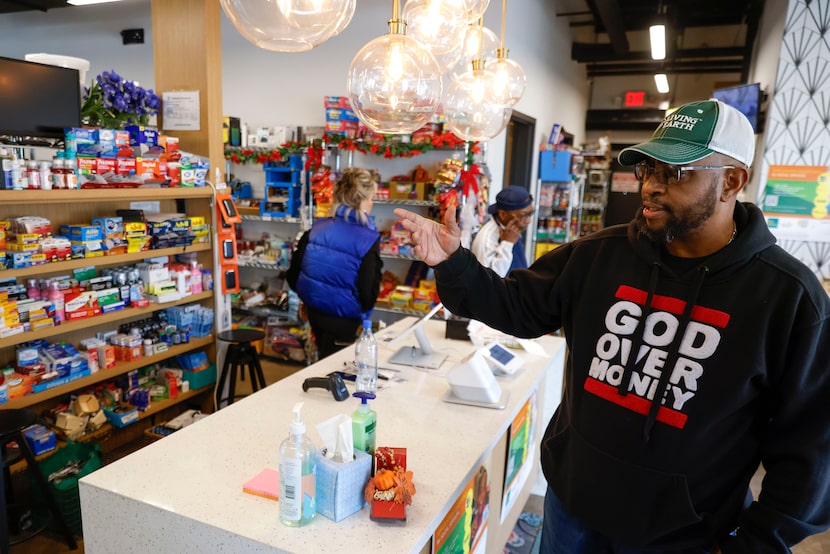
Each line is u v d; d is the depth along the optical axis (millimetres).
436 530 1286
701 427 1044
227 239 3318
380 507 1166
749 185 5477
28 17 6410
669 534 1102
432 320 2928
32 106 2402
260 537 1111
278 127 4605
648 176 1107
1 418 2025
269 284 5098
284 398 1841
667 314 1110
